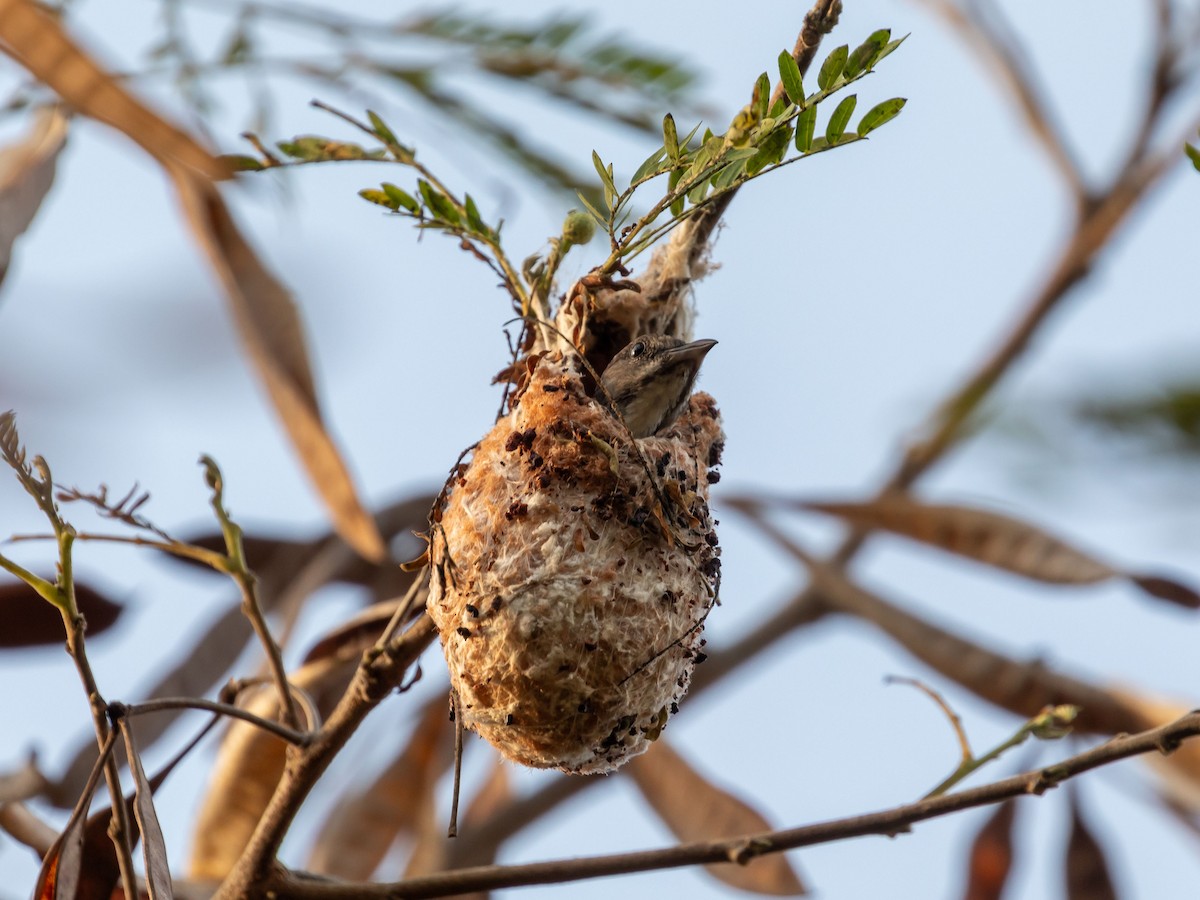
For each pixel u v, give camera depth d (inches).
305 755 217.0
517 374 251.8
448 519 237.5
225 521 201.3
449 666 227.9
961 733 230.2
